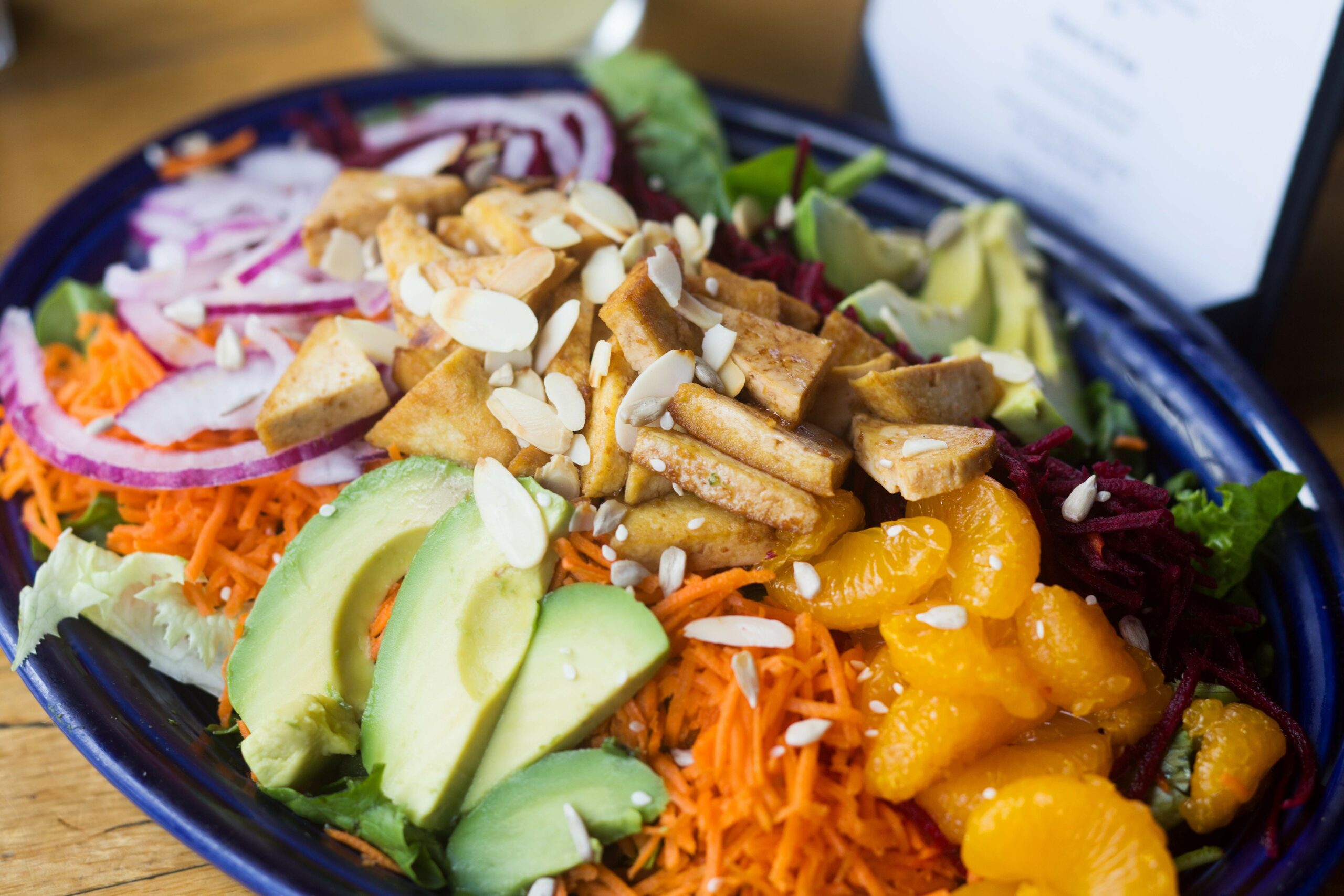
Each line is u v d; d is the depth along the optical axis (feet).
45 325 1.72
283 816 1.40
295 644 1.45
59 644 1.48
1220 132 1.71
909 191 1.86
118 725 1.42
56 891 1.42
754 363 1.48
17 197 1.95
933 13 1.90
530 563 1.41
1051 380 1.67
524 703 1.39
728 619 1.41
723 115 1.91
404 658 1.42
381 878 1.36
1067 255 1.77
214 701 1.53
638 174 1.82
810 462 1.43
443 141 1.84
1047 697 1.42
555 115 1.87
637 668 1.38
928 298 1.75
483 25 2.07
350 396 1.51
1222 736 1.42
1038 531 1.46
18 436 1.60
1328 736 1.43
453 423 1.49
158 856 1.44
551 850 1.36
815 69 2.16
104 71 2.11
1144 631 1.49
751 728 1.37
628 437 1.46
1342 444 1.75
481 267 1.54
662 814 1.37
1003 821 1.34
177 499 1.55
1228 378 1.64
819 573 1.44
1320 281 1.90
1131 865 1.33
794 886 1.36
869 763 1.38
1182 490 1.62
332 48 2.16
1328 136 1.66
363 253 1.67
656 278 1.49
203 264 1.75
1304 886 1.33
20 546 1.56
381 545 1.46
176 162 1.86
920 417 1.52
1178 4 1.70
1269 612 1.53
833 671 1.40
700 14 2.22
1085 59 1.78
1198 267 1.78
